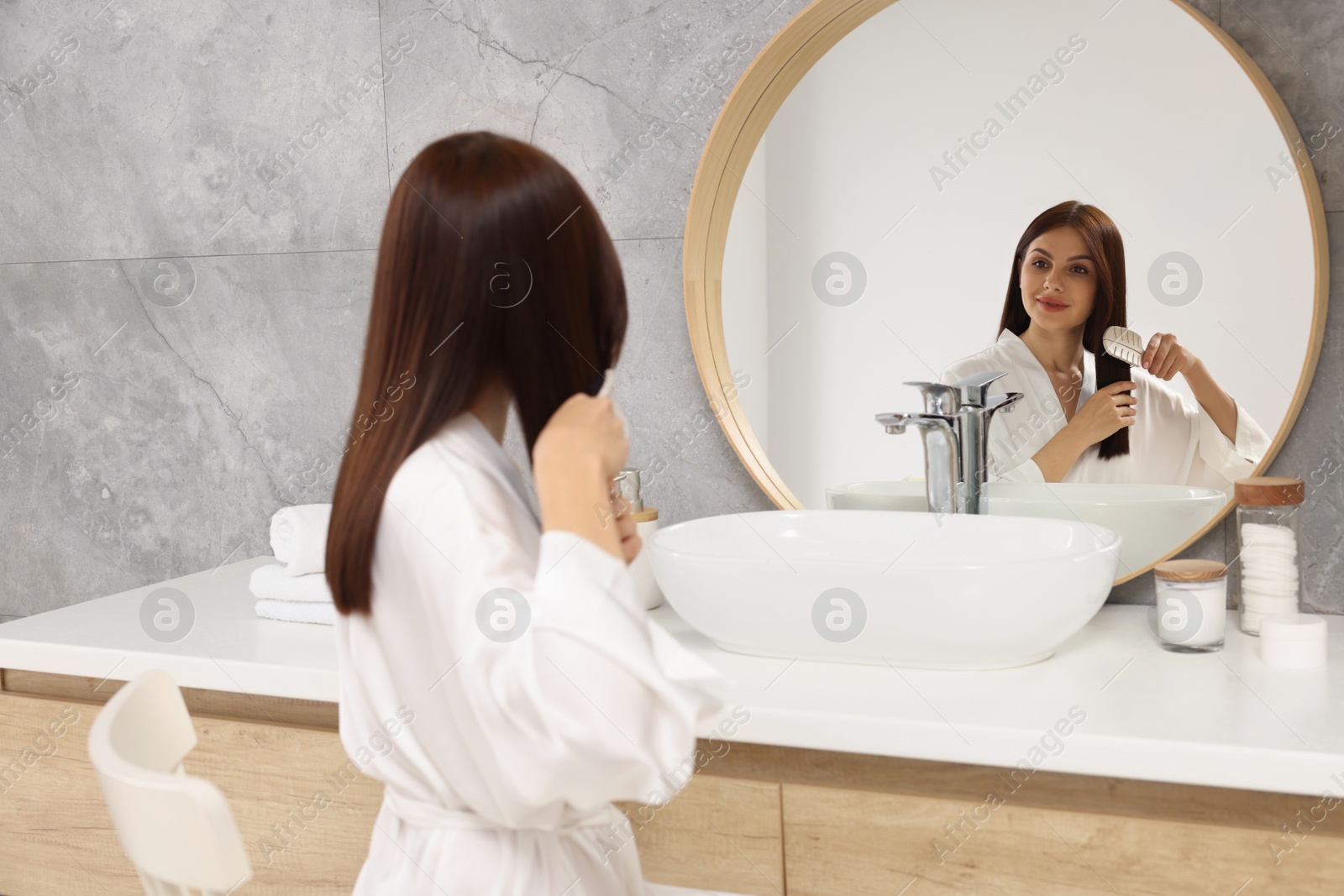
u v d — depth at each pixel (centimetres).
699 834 105
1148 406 131
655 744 60
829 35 141
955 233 138
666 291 156
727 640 117
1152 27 126
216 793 64
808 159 144
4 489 200
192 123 180
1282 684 104
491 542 66
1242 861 88
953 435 137
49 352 194
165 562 190
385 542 71
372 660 74
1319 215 121
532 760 61
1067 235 133
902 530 132
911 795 98
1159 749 88
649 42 153
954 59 136
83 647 131
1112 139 129
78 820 132
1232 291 126
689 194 153
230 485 184
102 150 186
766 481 149
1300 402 124
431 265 71
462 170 72
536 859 74
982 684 106
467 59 163
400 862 76
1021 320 136
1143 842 91
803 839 101
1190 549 133
